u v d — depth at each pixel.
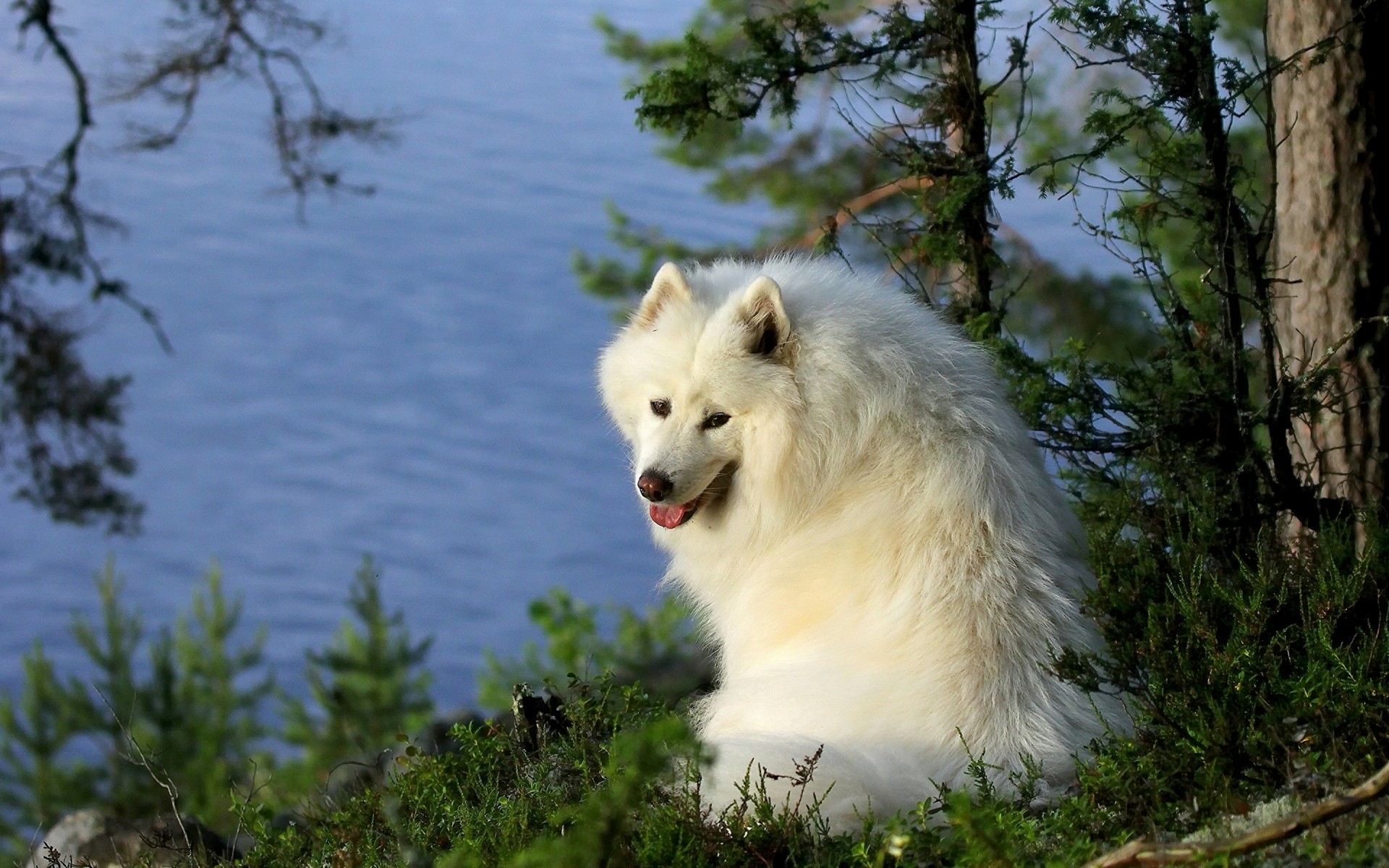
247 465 125.25
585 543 109.81
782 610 6.37
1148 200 7.88
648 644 11.41
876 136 10.52
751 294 6.44
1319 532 7.00
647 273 18.64
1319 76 8.09
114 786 16.80
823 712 5.71
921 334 6.52
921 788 5.18
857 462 6.30
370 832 5.86
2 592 96.31
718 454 6.66
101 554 104.81
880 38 9.36
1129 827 4.47
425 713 15.98
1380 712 4.67
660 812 4.69
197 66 19.88
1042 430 8.24
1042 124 15.55
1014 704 5.53
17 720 17.06
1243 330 8.30
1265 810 4.31
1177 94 7.47
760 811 4.70
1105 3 7.34
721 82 9.23
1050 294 16.89
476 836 5.40
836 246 9.45
